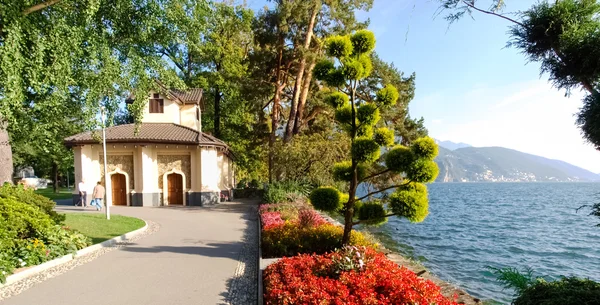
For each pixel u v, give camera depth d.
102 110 11.69
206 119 39.19
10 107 8.78
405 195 7.18
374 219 7.80
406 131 27.62
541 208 43.12
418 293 4.94
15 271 7.68
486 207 45.38
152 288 6.92
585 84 3.13
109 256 9.67
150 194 25.50
